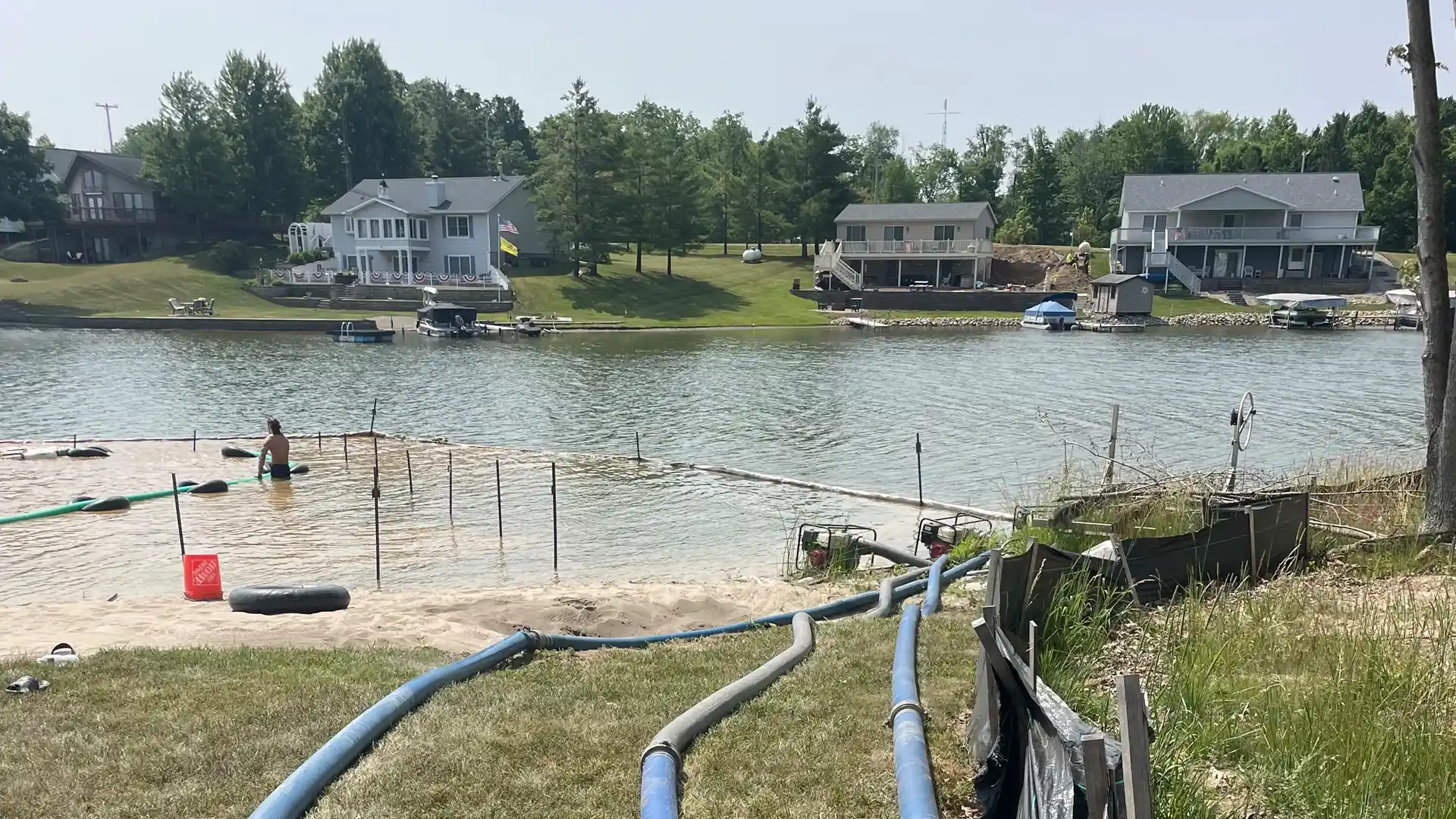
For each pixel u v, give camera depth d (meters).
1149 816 2.99
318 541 14.89
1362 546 9.73
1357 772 4.79
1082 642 6.79
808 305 66.06
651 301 65.00
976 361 41.53
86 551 13.98
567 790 4.79
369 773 4.95
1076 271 72.12
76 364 39.78
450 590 11.99
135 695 6.06
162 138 75.38
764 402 30.62
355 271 67.88
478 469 21.05
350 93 91.56
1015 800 4.39
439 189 69.44
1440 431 10.48
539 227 73.94
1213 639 6.58
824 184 77.94
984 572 11.35
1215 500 11.53
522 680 6.54
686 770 5.04
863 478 20.11
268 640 8.03
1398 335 53.44
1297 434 24.50
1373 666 5.80
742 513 17.16
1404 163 81.94
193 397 31.78
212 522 16.06
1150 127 100.12
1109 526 11.16
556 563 13.80
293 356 43.53
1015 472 20.34
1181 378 35.41
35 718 5.62
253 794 4.74
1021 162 125.62
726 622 9.70
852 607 9.84
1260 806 4.61
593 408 29.73
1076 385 33.72
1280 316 58.53
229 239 80.75
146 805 4.61
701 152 115.88
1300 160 94.81
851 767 5.04
